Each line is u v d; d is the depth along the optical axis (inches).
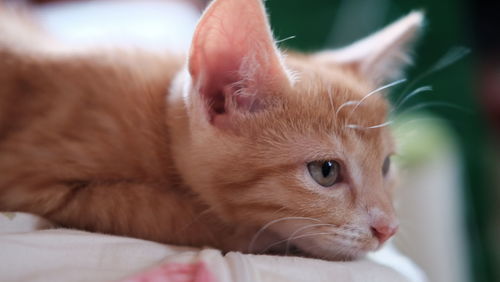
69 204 15.1
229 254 13.6
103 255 13.3
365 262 14.7
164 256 13.6
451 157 22.9
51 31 19.8
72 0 30.4
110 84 16.1
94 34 20.3
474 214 24.5
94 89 16.0
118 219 15.0
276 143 15.0
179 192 15.8
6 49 16.7
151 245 13.9
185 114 15.5
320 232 15.0
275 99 15.1
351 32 25.5
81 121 15.7
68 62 16.4
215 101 15.1
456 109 24.2
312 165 15.1
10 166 15.4
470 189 24.5
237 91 15.1
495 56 29.9
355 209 15.1
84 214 15.1
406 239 20.6
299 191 14.9
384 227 15.1
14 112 16.2
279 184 14.9
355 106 15.4
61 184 15.3
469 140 24.4
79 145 15.5
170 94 16.0
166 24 24.8
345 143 15.1
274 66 14.8
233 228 15.7
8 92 16.3
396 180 17.3
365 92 16.1
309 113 15.1
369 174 15.4
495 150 27.9
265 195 15.0
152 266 13.1
